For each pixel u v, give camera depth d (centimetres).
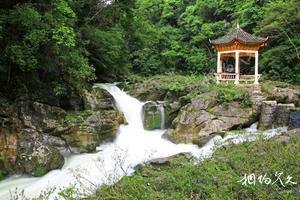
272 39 2927
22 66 1199
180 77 2638
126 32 2462
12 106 1228
